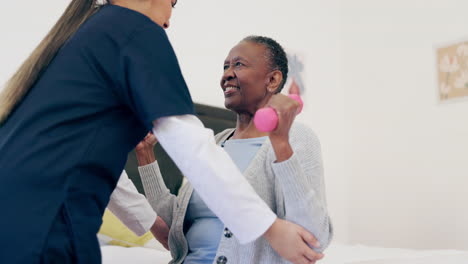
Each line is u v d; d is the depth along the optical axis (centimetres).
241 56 114
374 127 344
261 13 306
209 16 277
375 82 346
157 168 120
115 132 77
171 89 78
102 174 76
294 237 85
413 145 323
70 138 73
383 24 346
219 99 273
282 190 96
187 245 107
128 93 77
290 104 84
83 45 79
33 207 68
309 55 336
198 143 77
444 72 312
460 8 308
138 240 185
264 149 103
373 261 153
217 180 77
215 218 105
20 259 65
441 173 307
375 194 338
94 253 72
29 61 81
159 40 81
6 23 203
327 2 354
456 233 295
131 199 117
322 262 172
